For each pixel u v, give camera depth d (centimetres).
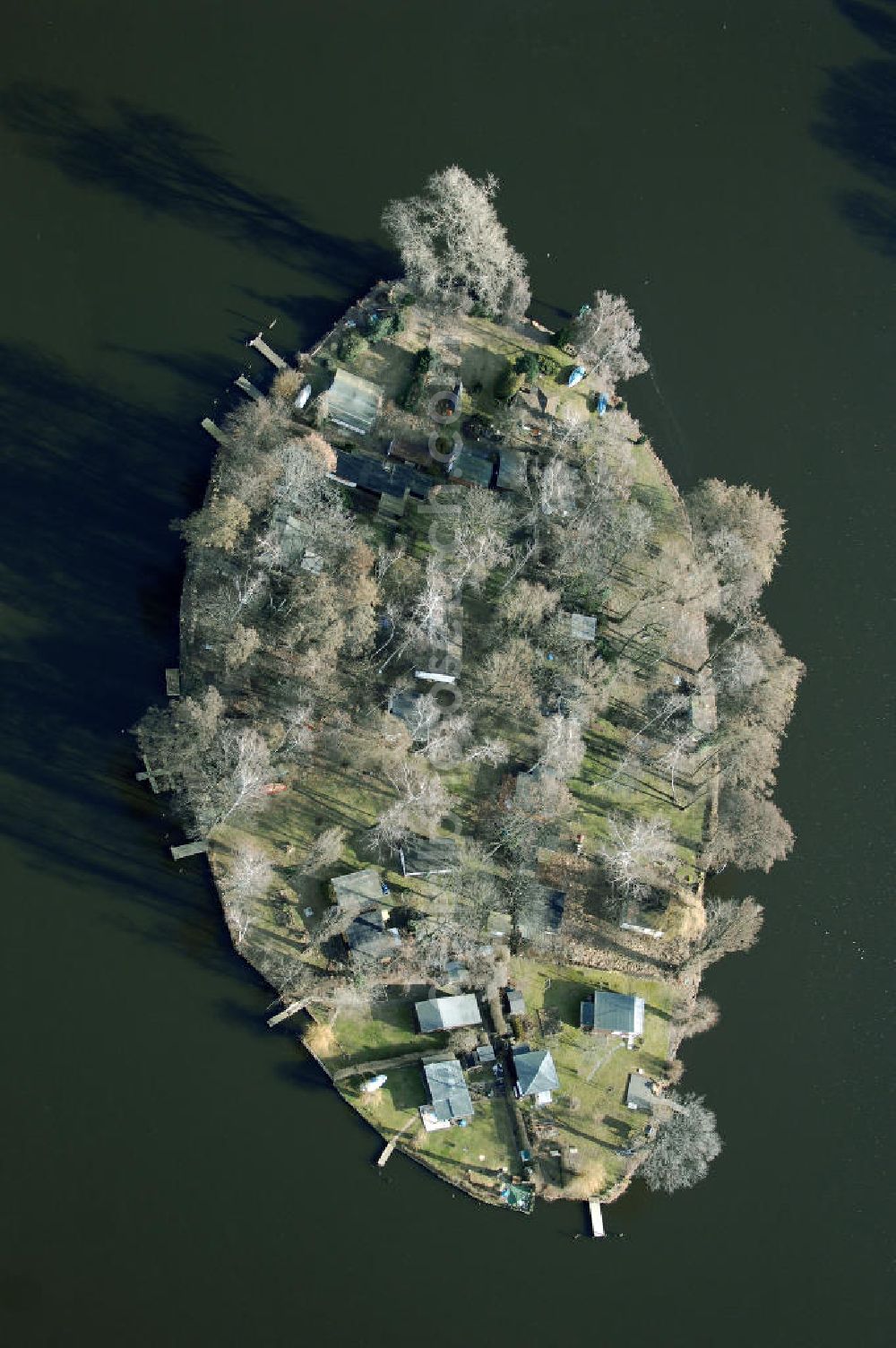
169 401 12694
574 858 12019
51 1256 10375
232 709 11762
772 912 12538
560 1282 11025
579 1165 11238
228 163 13625
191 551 12175
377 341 13088
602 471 13025
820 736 13162
